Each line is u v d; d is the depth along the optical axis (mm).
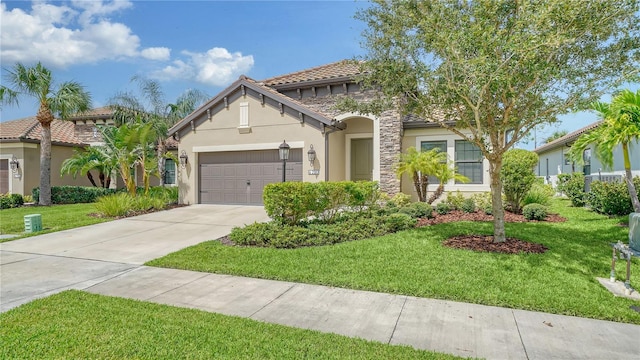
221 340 4043
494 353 3838
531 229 9625
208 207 15773
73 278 6535
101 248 8922
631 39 6465
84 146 23281
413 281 6031
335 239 9047
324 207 10461
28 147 20469
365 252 7836
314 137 14680
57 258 8008
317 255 7738
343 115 15945
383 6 7609
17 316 4695
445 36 6457
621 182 11938
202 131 16594
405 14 7199
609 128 9758
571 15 5820
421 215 11898
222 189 16547
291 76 17859
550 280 5973
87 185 23906
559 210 13555
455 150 15594
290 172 15273
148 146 20219
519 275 6219
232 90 15898
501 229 8234
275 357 3680
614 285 5773
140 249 8781
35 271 6988
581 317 4777
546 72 6223
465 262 6969
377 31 7898
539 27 5941
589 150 18750
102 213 14047
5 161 20812
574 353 3844
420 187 13617
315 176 14562
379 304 5246
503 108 7668
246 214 13766
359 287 5922
